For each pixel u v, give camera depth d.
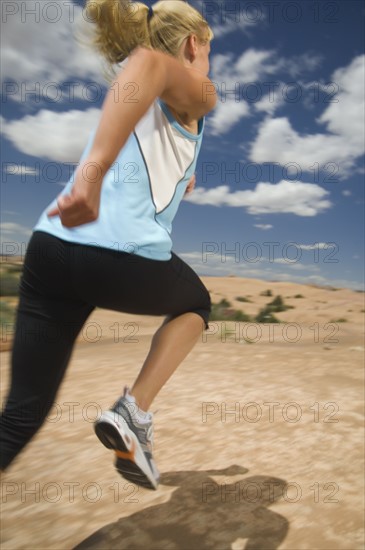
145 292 1.45
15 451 1.52
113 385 4.16
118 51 1.54
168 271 1.47
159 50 1.57
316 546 1.81
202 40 1.60
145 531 1.91
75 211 1.28
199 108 1.45
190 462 2.54
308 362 5.18
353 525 1.96
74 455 2.63
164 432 2.95
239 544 1.83
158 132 1.46
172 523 1.97
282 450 2.69
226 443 2.79
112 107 1.28
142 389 1.55
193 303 1.61
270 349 6.15
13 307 9.16
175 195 1.52
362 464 2.52
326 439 2.85
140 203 1.42
